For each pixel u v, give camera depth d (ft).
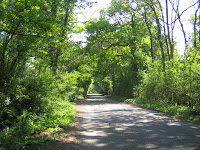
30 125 25.34
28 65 33.53
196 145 18.69
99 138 22.44
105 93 225.76
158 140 20.90
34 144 19.13
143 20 103.24
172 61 57.36
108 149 18.07
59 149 17.83
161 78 63.87
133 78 104.68
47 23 27.02
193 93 47.73
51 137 21.30
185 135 22.99
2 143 18.12
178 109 45.55
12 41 28.73
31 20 26.35
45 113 34.37
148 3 80.69
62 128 27.61
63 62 57.72
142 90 76.18
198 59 48.85
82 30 56.34
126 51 113.39
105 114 45.93
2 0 25.39
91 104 80.43
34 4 27.14
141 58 101.09
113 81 154.40
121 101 101.60
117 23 97.40
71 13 50.65
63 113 40.68
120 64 118.21
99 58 117.39
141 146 18.79
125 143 20.06
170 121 34.22
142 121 34.73
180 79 51.26
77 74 57.93
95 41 107.96
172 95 57.88
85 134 24.64
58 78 50.11
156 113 47.01
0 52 27.89
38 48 32.40
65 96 59.36
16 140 19.04
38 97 33.53
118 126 30.12
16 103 30.96
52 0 32.27
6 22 26.94
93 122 34.32
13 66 29.04
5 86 28.30
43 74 36.22
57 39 34.96
